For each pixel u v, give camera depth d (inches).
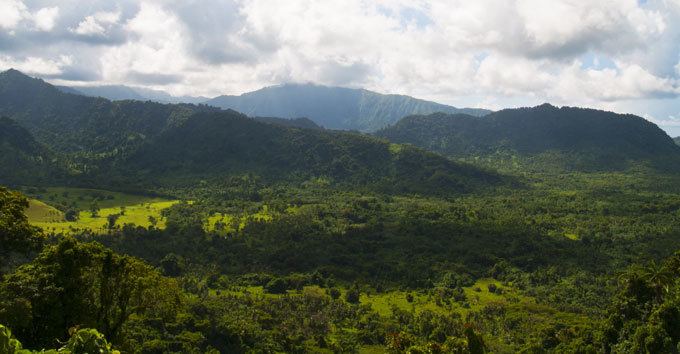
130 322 3649.1
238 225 7672.2
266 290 5659.5
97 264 2140.7
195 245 6614.2
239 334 4087.1
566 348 3865.7
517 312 4972.9
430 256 6934.1
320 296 5403.5
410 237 7593.5
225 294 5344.5
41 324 1910.7
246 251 6643.7
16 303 1788.9
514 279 6190.9
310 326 4719.5
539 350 3895.2
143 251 6161.4
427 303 5472.4
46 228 6633.9
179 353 3521.2
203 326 3988.7
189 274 5738.2
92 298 2165.4
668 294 3565.5
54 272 1952.5
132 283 2196.1
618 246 7160.4
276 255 6604.3
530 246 7052.2
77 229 6663.4
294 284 5836.6
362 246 7160.4
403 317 4950.8
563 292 5610.2
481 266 6638.8
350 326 4827.8
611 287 5639.8
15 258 2950.3
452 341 3289.9
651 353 3031.5
